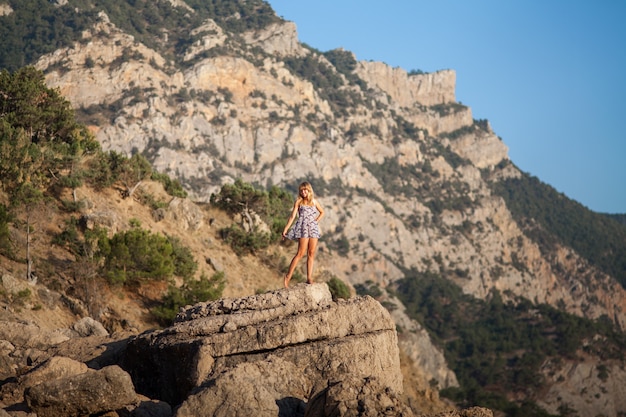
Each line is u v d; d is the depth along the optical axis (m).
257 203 62.91
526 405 179.00
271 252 59.56
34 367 10.98
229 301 12.03
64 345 13.31
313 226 12.80
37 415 9.49
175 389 11.07
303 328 11.14
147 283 41.06
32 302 31.16
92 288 36.97
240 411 9.27
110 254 39.66
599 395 197.12
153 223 51.91
